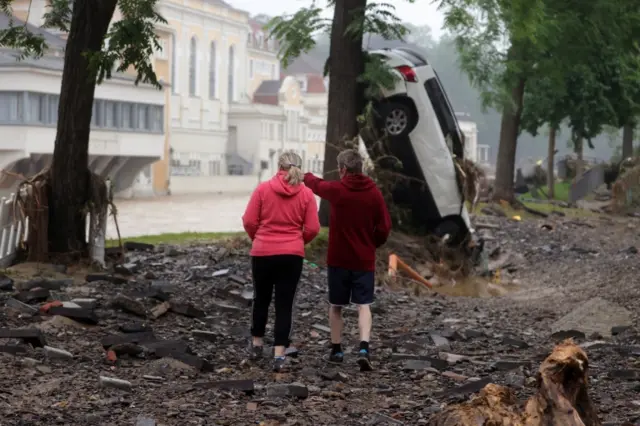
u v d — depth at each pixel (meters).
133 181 64.81
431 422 5.44
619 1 32.12
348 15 20.72
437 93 20.78
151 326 10.92
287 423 6.79
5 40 15.70
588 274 20.27
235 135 106.81
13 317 10.41
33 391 7.39
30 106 51.66
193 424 6.66
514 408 5.34
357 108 21.00
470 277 20.61
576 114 44.88
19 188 14.71
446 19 21.50
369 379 8.71
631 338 11.55
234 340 10.59
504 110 36.81
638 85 44.41
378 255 19.20
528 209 37.62
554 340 11.77
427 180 21.12
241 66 112.69
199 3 100.56
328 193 9.05
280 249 8.91
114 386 7.70
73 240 15.02
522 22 23.95
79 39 14.86
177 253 17.03
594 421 5.25
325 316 12.83
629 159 44.88
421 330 12.35
